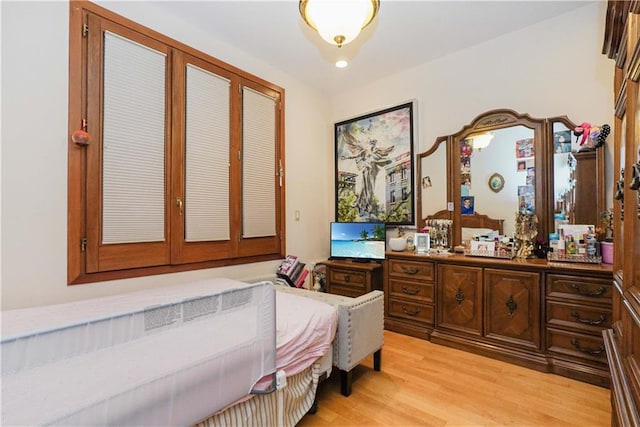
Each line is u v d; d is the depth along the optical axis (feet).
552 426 5.45
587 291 6.81
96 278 6.81
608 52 5.15
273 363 4.12
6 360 2.20
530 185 8.64
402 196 11.39
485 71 9.58
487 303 8.23
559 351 7.16
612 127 7.48
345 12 5.32
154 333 2.97
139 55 7.59
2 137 5.70
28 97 5.97
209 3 7.78
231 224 9.64
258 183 10.53
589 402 6.10
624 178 3.93
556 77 8.36
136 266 7.45
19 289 5.85
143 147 7.63
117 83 7.19
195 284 7.61
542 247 8.26
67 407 2.43
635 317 3.05
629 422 2.86
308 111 12.66
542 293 7.38
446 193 10.25
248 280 10.00
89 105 6.75
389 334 9.92
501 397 6.32
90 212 6.73
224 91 9.51
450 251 9.96
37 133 6.07
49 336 2.38
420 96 11.03
